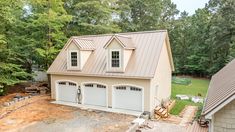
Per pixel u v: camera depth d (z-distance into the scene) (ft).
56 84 66.03
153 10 130.41
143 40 59.41
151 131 42.96
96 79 58.49
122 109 55.77
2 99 64.75
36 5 72.79
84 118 49.73
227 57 111.86
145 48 57.16
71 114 52.75
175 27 162.50
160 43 56.59
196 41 152.46
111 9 96.07
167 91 68.90
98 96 59.36
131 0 128.26
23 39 71.92
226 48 118.83
